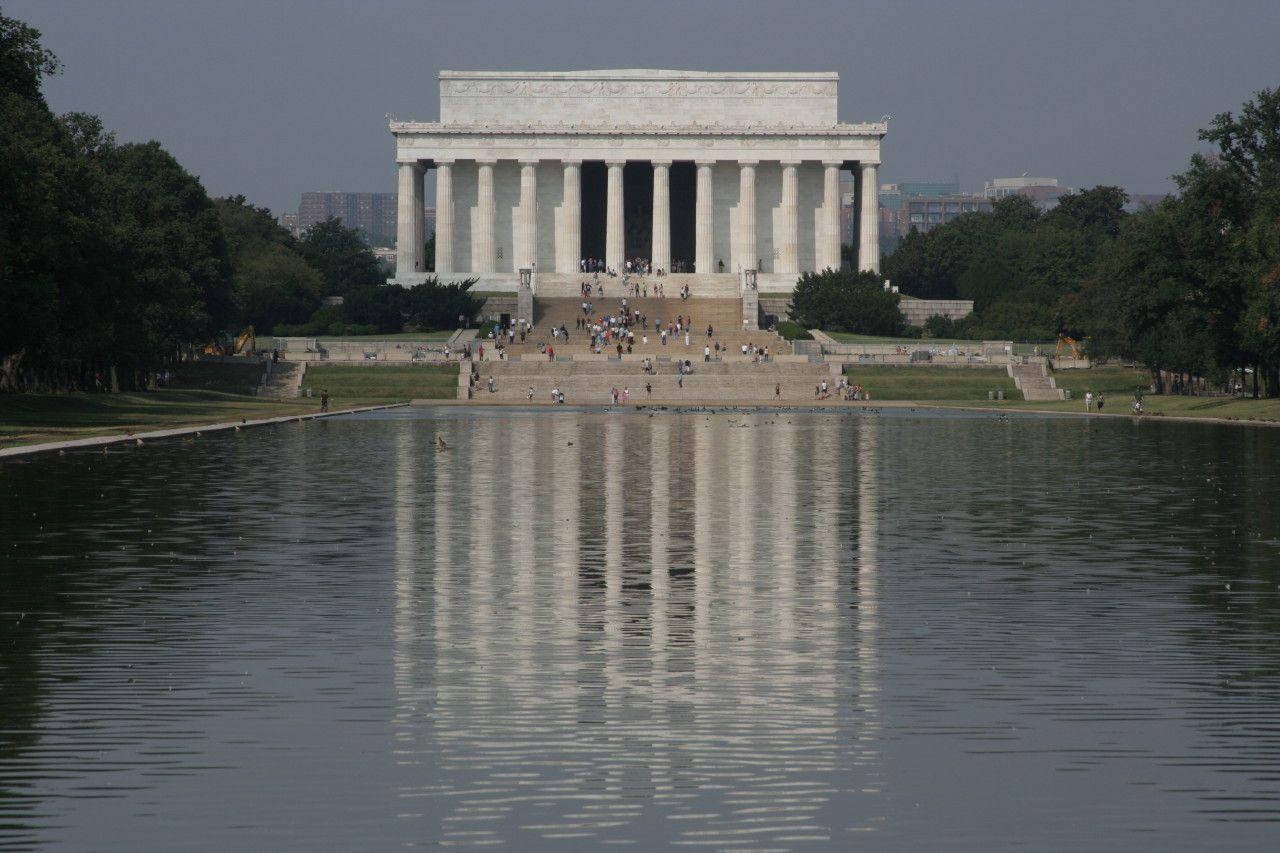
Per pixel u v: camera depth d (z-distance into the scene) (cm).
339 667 8388
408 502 17050
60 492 17675
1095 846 5650
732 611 10175
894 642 9138
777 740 6962
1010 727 7188
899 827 5838
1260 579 11600
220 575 11612
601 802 6106
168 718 7288
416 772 6469
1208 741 6969
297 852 5562
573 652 8819
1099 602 10544
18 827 5806
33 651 8762
